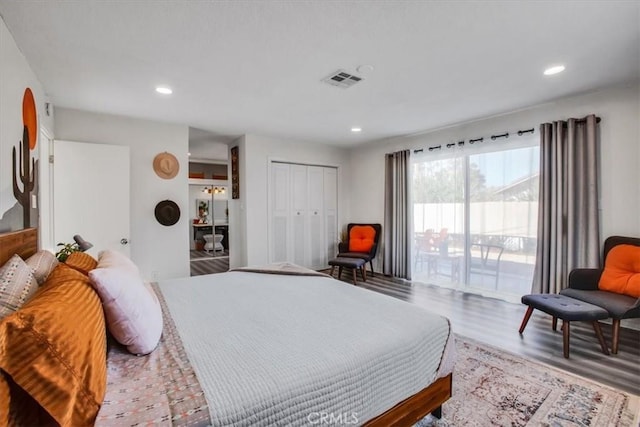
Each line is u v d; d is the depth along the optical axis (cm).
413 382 140
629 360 226
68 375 80
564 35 204
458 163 427
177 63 241
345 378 114
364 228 543
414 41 211
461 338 266
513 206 373
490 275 394
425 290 425
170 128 411
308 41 211
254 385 100
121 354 119
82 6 171
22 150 213
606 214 305
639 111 286
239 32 199
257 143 491
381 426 127
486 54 230
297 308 175
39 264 152
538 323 301
